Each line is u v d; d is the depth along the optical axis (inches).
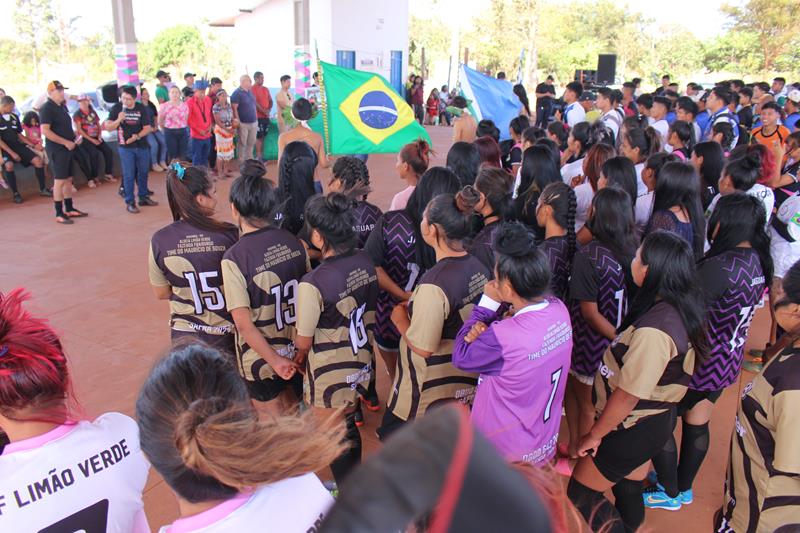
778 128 270.1
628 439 94.3
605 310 117.7
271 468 42.3
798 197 166.7
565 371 88.9
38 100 408.5
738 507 81.1
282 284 111.6
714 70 2005.4
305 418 46.5
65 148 319.6
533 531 20.2
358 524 19.6
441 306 94.8
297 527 48.0
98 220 332.5
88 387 165.0
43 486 54.3
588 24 2251.5
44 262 264.2
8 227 316.5
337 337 107.1
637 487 103.6
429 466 20.0
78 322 205.0
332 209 104.3
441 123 933.8
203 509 47.1
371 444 143.3
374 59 828.6
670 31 2230.6
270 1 810.8
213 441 42.2
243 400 51.0
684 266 86.7
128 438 60.4
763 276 110.9
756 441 76.5
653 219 137.7
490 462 20.6
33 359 53.5
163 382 48.4
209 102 437.4
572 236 124.0
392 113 205.9
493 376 84.3
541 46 2156.7
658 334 85.8
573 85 385.1
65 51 1828.2
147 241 295.9
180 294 116.6
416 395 102.0
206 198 114.8
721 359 111.0
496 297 87.5
